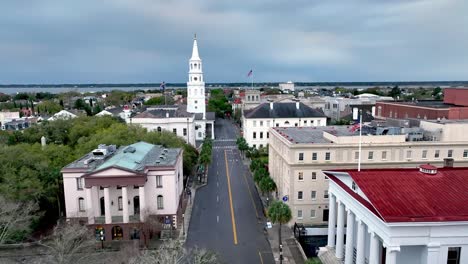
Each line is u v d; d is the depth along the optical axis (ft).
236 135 544.62
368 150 196.24
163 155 206.80
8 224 160.25
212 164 346.13
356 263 122.93
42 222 195.83
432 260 98.07
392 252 97.96
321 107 586.04
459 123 206.28
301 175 196.95
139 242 170.81
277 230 190.70
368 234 127.34
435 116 288.10
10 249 167.22
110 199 182.80
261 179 232.73
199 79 480.23
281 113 399.03
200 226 195.72
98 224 173.99
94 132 307.37
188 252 154.40
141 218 172.24
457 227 97.71
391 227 96.48
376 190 110.22
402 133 207.51
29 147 239.71
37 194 185.78
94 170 174.29
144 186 178.40
